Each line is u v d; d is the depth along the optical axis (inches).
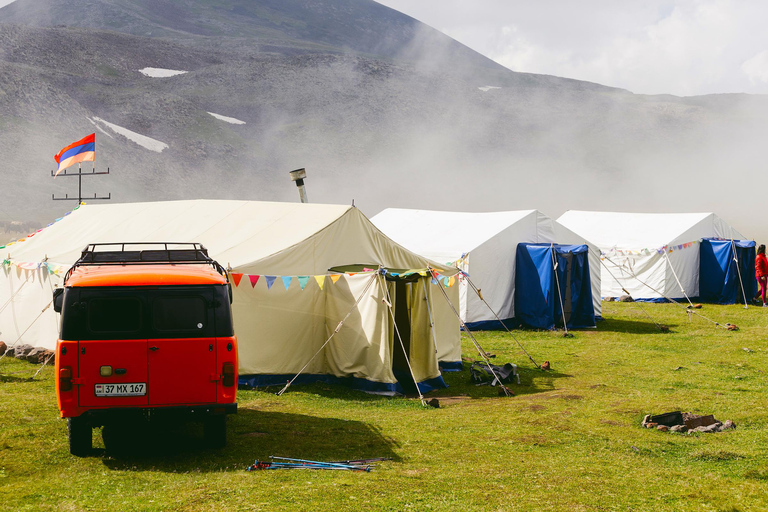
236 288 481.4
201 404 295.0
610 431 363.3
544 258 794.2
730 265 1008.9
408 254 589.0
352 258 552.4
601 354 630.5
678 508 247.6
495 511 239.6
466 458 313.4
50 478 271.4
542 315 791.7
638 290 1044.5
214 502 239.5
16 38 7480.3
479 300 789.9
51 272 573.3
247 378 485.7
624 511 244.1
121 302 290.7
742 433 358.6
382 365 477.4
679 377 519.8
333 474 281.0
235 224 583.8
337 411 416.8
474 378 522.0
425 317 510.3
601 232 1125.1
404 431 364.2
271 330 494.0
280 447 324.2
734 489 269.6
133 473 277.1
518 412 414.9
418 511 237.9
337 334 505.4
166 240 577.0
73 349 285.1
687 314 893.8
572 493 261.7
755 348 633.6
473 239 816.9
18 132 4557.1
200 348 295.0
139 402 289.3
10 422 356.2
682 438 352.2
